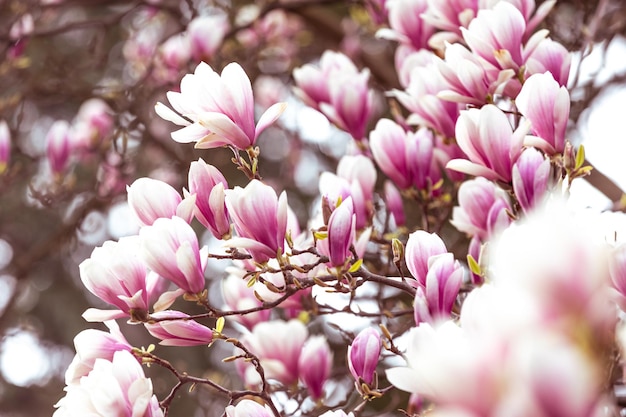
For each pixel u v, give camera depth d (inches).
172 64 136.2
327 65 90.2
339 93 87.5
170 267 68.8
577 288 48.0
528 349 43.6
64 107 216.2
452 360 46.4
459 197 77.5
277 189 171.9
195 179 70.8
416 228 85.0
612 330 57.7
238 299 85.6
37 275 219.0
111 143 141.4
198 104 70.7
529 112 71.1
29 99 140.9
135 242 70.1
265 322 85.4
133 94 128.6
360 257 74.9
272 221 69.8
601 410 50.4
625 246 61.9
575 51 94.3
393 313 81.4
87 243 197.6
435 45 81.8
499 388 45.8
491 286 59.1
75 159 154.3
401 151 82.7
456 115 79.8
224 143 71.1
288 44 154.7
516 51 74.2
